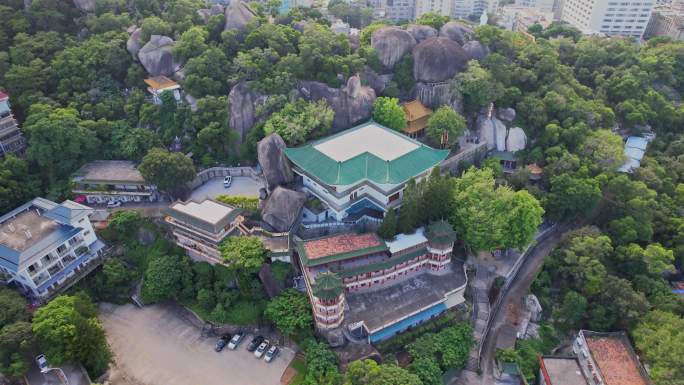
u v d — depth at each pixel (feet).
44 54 393.29
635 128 428.97
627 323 278.46
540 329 290.15
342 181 299.58
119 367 263.70
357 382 231.50
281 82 372.38
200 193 346.33
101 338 252.01
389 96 406.62
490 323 290.97
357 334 265.95
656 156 404.57
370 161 316.60
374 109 381.19
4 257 270.46
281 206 307.78
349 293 284.82
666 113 434.71
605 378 244.22
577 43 520.83
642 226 327.88
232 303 288.51
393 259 282.77
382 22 568.41
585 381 250.78
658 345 250.37
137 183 334.03
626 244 323.98
